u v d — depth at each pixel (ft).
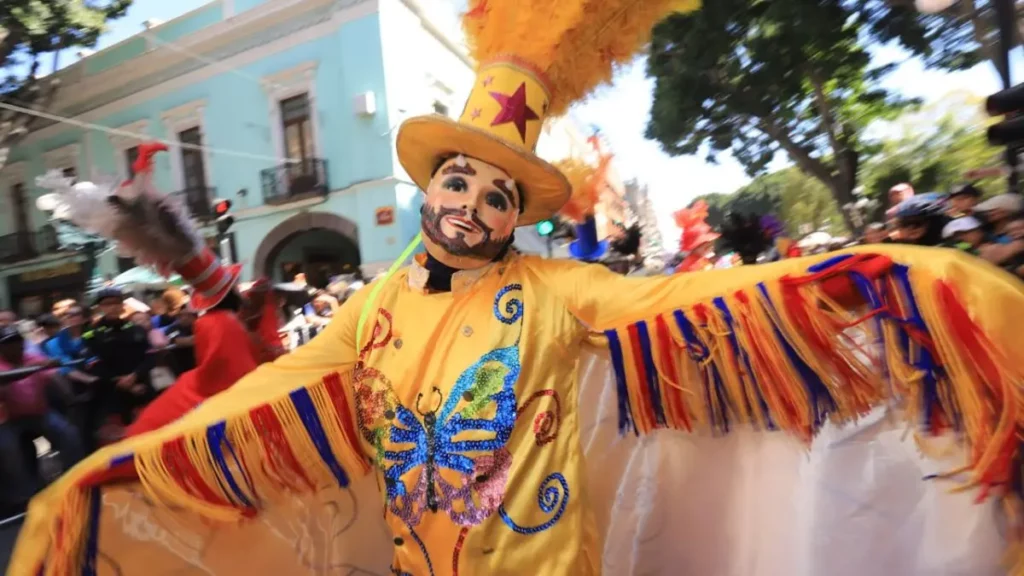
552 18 4.85
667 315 4.43
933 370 3.49
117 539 4.19
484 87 4.97
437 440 4.52
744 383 4.29
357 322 5.16
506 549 4.26
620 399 4.81
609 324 4.65
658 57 30.96
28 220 47.24
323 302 21.81
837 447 4.63
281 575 5.00
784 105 31.65
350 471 5.07
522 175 4.92
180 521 4.49
